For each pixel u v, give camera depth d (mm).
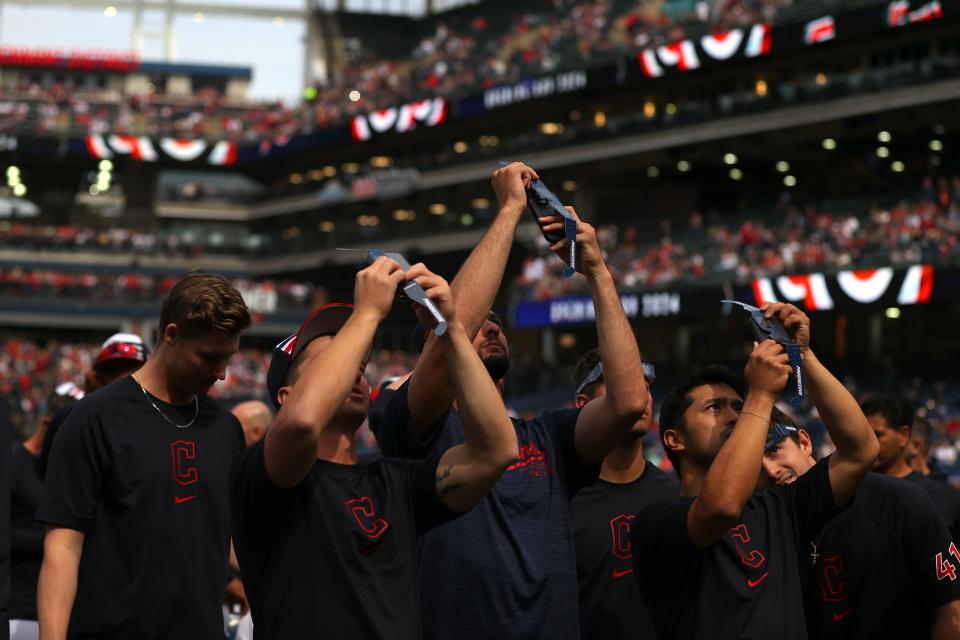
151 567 3605
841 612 3549
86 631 3582
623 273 30469
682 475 3492
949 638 3414
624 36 34906
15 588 4867
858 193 31312
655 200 35938
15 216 50438
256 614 2748
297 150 42719
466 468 2783
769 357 3086
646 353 33625
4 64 54000
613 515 4008
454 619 3178
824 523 3297
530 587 3201
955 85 25312
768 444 3672
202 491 3742
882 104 26641
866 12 25453
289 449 2566
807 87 28250
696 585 3135
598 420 3256
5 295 40969
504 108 35625
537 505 3318
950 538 3500
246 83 55594
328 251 42531
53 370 34531
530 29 39625
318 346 2883
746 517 3250
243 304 3662
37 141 45344
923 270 23562
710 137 30312
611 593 3916
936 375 26578
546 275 32281
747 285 27031
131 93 52969
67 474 3605
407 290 2697
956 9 23656
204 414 3885
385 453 3365
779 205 30422
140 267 45094
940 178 27281
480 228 37594
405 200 41562
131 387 3752
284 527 2709
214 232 48344
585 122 35375
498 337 3582
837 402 3182
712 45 28875
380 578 2717
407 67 43500
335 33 51875
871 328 29406
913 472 4859
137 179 48094
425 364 3104
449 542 3242
